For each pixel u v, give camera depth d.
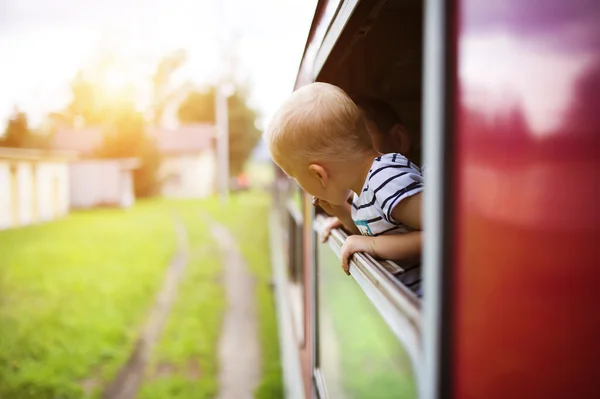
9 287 13.38
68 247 18.88
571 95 0.56
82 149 41.38
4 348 8.91
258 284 12.77
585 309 0.55
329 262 1.81
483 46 0.59
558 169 0.56
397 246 1.14
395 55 1.88
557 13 0.56
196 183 42.50
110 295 12.32
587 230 0.55
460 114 0.61
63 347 8.95
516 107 0.57
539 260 0.57
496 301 0.59
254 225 24.06
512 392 0.58
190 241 19.92
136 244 19.36
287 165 1.31
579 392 0.56
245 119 54.22
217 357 8.09
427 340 0.63
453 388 0.61
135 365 8.15
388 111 1.85
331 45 1.61
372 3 1.27
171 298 12.00
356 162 1.25
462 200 0.61
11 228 23.33
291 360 4.40
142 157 40.38
